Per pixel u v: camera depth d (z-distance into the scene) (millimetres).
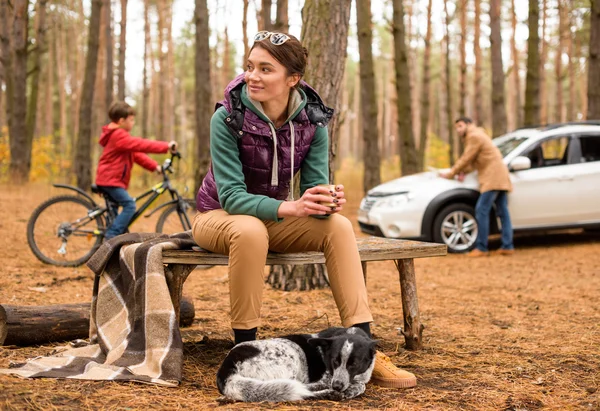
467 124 9305
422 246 4027
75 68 29984
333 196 3273
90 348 3672
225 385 2961
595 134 9953
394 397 3127
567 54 29000
